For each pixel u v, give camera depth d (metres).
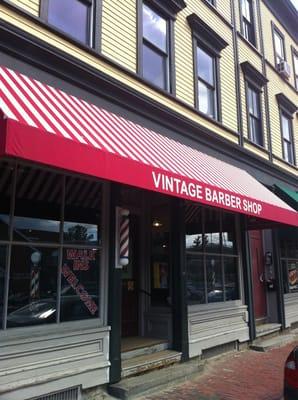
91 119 6.12
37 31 6.32
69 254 6.22
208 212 9.70
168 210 8.78
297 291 13.89
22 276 5.57
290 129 15.79
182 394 6.32
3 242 5.41
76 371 5.75
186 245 8.78
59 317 5.92
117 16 7.93
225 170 9.48
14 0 6.15
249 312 10.30
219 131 10.68
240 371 7.71
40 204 5.94
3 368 5.04
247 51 13.23
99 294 6.54
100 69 7.27
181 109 9.27
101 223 6.76
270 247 12.66
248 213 8.30
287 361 4.78
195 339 8.26
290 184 14.68
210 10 11.34
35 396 5.25
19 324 5.44
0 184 5.54
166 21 9.50
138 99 7.73
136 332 8.47
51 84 6.25
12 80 5.42
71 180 6.42
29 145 4.31
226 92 11.50
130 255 8.69
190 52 10.10
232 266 10.36
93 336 6.15
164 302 8.45
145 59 8.71
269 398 6.14
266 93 13.97
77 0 7.31
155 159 6.46
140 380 6.40
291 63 16.81
